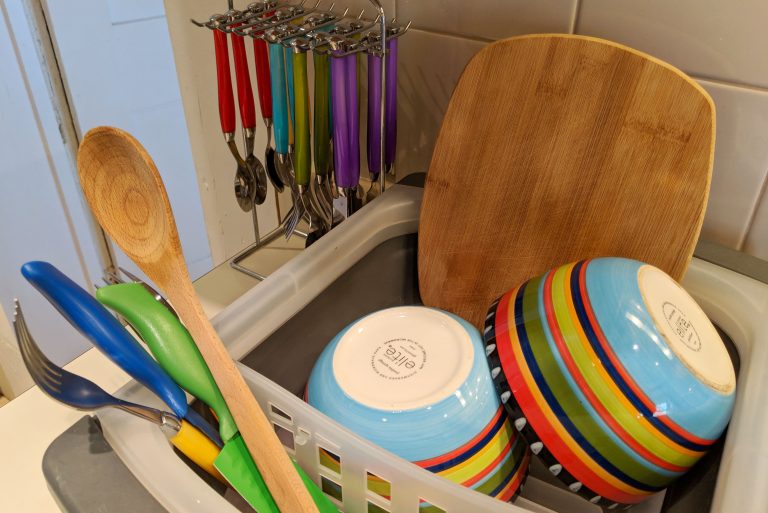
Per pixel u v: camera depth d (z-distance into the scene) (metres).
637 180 0.45
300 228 0.71
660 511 0.42
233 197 0.91
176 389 0.37
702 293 0.47
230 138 0.61
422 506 0.36
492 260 0.52
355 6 0.63
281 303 0.48
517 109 0.48
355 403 0.39
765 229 0.50
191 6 0.78
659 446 0.35
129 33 1.17
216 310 0.59
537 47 0.46
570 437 0.36
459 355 0.41
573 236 0.48
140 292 0.39
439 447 0.37
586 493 0.38
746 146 0.48
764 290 0.46
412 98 0.64
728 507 0.32
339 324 0.54
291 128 0.61
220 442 0.38
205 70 0.82
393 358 0.42
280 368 0.49
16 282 1.20
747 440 0.35
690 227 0.43
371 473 0.35
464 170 0.51
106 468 0.35
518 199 0.50
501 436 0.39
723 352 0.40
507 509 0.32
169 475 0.34
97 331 0.34
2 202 1.13
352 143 0.56
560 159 0.47
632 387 0.35
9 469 0.44
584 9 0.50
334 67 0.52
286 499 0.32
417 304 0.61
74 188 1.21
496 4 0.54
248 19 0.55
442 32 0.58
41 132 1.13
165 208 0.36
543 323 0.38
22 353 0.30
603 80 0.44
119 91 1.21
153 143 1.32
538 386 0.37
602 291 0.38
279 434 0.45
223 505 0.33
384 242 0.57
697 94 0.41
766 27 0.43
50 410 0.49
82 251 1.29
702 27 0.46
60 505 0.34
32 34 1.05
